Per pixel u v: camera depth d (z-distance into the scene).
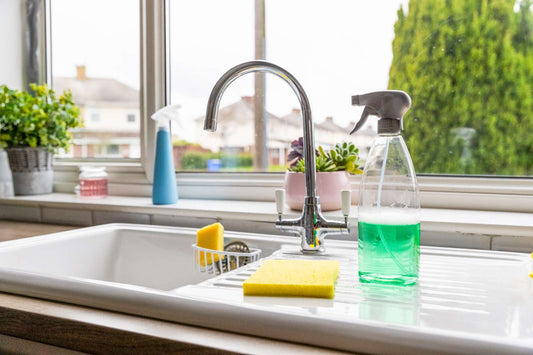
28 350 0.57
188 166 1.53
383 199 0.63
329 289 0.58
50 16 1.78
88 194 1.49
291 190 1.08
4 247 0.97
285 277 0.62
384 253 0.63
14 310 0.57
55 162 1.74
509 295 0.59
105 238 1.17
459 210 1.11
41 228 1.33
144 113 1.48
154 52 1.46
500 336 0.41
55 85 1.79
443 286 0.63
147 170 1.48
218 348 0.44
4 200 1.51
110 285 0.58
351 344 0.43
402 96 0.64
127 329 0.49
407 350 0.41
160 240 1.13
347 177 1.12
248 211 1.13
